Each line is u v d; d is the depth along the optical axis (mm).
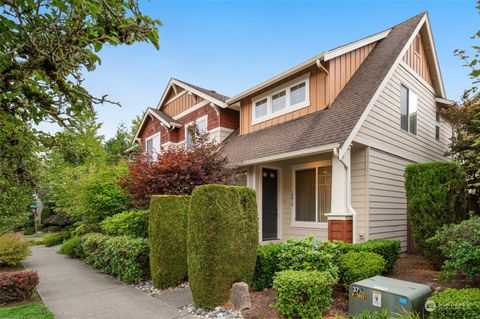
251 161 8820
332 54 8922
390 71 8383
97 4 2053
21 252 9508
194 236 4957
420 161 10312
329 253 5242
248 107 11836
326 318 4246
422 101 10820
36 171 2941
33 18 2010
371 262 4953
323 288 4223
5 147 2430
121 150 25234
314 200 8867
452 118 10094
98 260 8336
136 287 6395
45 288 6441
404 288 4039
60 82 2229
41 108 2355
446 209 6211
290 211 9508
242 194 5379
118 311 4840
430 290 4070
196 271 4863
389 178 8594
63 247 11836
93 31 2066
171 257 6152
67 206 13312
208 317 4516
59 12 2021
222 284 4859
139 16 2344
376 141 8078
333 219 7176
